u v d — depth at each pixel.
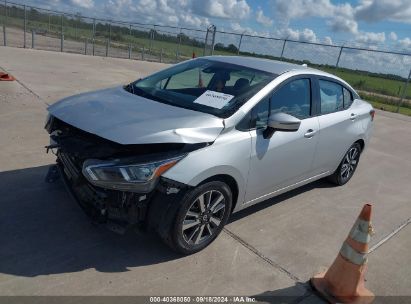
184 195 3.15
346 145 5.18
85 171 3.01
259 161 3.72
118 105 3.56
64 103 3.71
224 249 3.62
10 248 3.26
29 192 4.16
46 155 5.21
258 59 4.67
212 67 4.36
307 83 4.40
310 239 4.04
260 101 3.73
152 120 3.27
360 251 3.04
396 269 3.70
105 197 3.09
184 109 3.61
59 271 3.06
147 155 3.03
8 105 7.56
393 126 11.05
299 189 5.29
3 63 13.10
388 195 5.56
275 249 3.75
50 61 15.52
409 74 15.49
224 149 3.35
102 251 3.36
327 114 4.71
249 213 4.39
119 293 2.92
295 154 4.18
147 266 3.25
